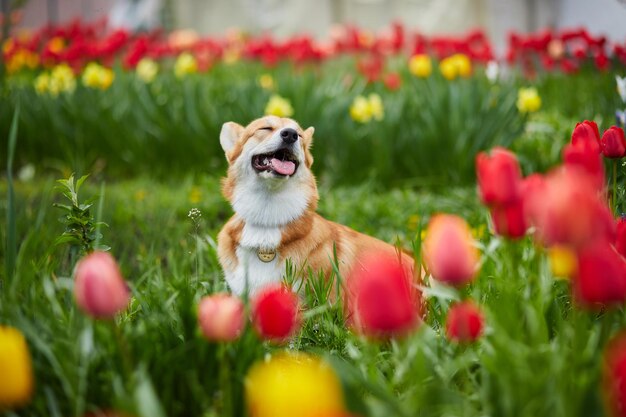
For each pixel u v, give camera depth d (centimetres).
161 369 251
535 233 268
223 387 233
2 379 189
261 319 225
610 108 591
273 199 375
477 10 1702
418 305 329
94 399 247
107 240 480
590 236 188
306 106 759
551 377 212
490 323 259
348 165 748
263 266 369
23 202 588
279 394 161
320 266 371
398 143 740
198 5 1788
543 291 264
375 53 1020
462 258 203
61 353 246
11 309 264
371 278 188
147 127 796
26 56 1003
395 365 272
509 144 680
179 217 623
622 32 1362
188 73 910
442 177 717
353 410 204
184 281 343
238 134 413
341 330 323
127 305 337
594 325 264
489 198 228
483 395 228
